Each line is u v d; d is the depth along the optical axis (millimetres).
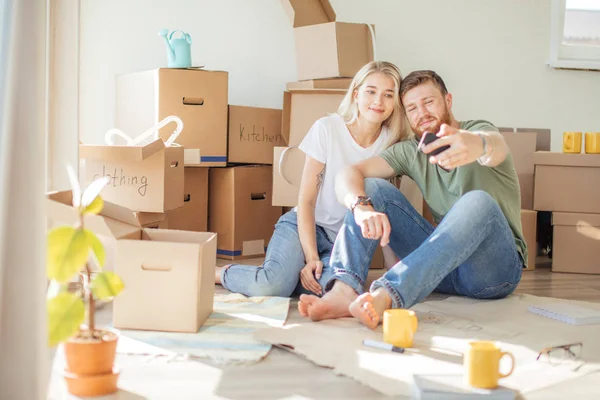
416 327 1634
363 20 3613
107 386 1259
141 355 1510
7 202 1075
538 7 3779
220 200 3133
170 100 2945
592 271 3016
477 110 3787
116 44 3316
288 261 2188
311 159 2297
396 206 2096
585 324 1890
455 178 2125
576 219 3016
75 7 1819
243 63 3535
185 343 1592
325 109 2945
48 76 1815
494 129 2043
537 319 1938
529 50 3797
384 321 1608
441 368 1435
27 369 1063
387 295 1743
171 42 3020
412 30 3682
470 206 1830
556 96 3846
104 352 1252
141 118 3049
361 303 1728
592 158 2984
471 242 1818
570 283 2760
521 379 1395
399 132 2295
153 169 2432
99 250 1246
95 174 2467
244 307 1987
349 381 1371
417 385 1259
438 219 2254
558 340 1706
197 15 3447
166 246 1675
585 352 1604
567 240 3031
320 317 1812
